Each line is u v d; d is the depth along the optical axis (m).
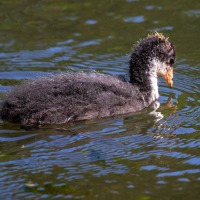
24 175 11.34
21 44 19.31
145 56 15.21
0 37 19.83
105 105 14.01
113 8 21.95
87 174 11.40
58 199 10.55
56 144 12.62
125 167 11.67
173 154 12.23
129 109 14.43
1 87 15.82
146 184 11.04
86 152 12.27
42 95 13.59
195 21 20.72
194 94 15.72
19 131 13.20
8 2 22.48
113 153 12.26
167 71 15.91
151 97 15.13
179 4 22.16
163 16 21.20
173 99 15.38
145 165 11.75
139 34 19.88
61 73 15.14
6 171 11.46
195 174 11.38
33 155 12.11
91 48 19.06
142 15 21.33
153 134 13.16
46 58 18.25
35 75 16.83
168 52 15.64
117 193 10.73
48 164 11.75
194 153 12.26
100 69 17.44
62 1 22.52
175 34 19.81
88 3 22.39
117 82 14.82
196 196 10.61
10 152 12.22
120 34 20.00
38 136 12.98
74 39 19.73
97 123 13.74
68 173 11.42
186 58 18.20
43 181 11.14
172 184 11.03
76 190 10.82
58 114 13.60
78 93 13.81
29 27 20.61
